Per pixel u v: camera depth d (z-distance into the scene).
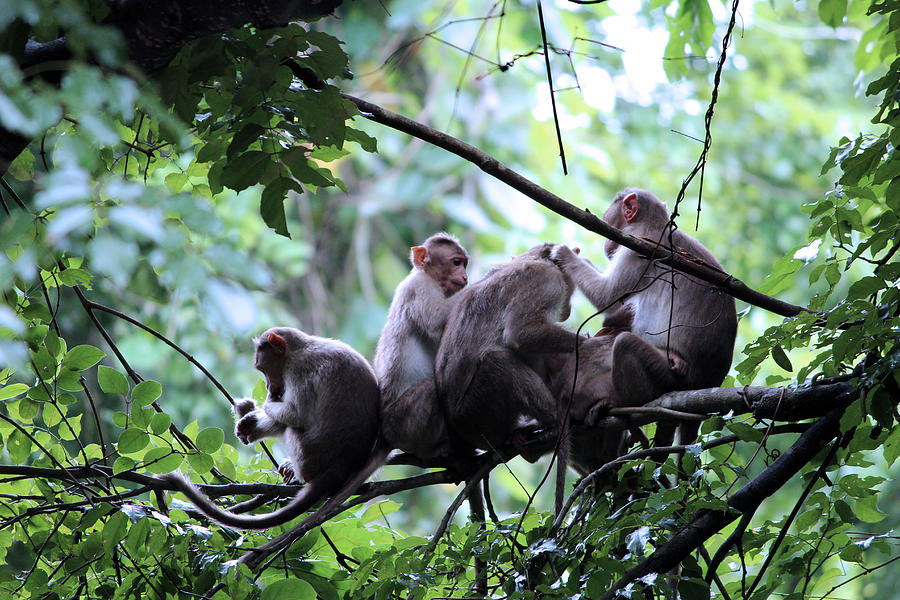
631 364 9.92
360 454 10.20
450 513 9.16
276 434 10.51
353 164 28.64
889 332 7.56
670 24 13.60
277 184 7.54
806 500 9.70
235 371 20.83
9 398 9.01
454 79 26.34
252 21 6.75
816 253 8.67
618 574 7.70
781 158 28.12
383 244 28.28
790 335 8.23
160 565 8.45
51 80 6.15
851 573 18.45
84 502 8.64
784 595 8.93
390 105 26.78
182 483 8.80
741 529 8.34
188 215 3.96
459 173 26.41
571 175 26.86
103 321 17.48
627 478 8.94
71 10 4.16
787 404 8.34
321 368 10.30
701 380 10.27
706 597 7.80
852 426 7.57
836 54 30.47
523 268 10.97
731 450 8.80
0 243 3.92
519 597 7.72
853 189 8.18
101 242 3.85
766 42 28.56
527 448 10.26
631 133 28.17
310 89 7.69
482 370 10.35
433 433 10.49
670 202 26.81
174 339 19.69
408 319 11.34
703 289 10.50
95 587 8.88
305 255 23.91
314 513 9.41
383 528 10.47
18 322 3.97
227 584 7.96
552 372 10.79
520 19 26.02
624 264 11.12
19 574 9.34
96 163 4.44
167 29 6.68
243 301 3.94
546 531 8.47
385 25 25.80
